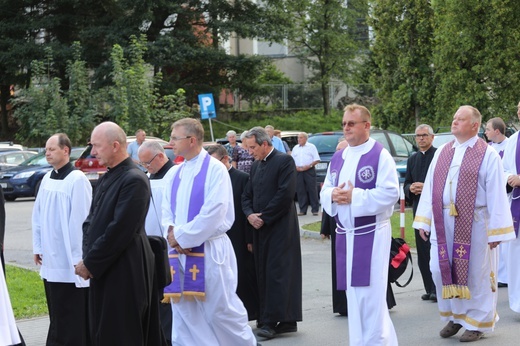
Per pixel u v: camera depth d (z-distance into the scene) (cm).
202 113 2527
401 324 905
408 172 1071
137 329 629
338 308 959
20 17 3975
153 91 3456
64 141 818
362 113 711
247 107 4534
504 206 800
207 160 723
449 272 818
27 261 1415
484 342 812
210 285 715
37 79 3675
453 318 836
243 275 911
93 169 2083
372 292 700
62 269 802
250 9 4069
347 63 4309
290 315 871
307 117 4388
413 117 2972
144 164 855
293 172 884
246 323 743
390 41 2905
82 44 3909
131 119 3259
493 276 823
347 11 4169
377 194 694
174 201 731
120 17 3916
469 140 822
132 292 627
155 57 3778
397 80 2958
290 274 874
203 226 700
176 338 734
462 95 2603
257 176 895
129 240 623
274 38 4000
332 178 736
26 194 2602
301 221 1848
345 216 714
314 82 4444
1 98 4253
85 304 803
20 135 3672
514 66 2550
